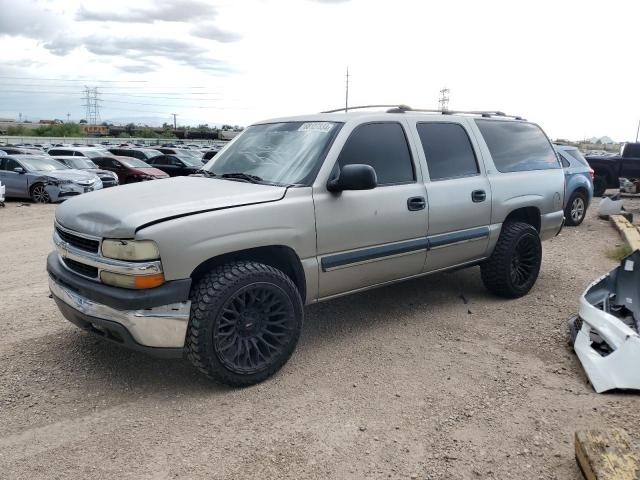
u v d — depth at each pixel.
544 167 6.00
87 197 4.05
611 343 3.78
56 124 84.31
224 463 2.89
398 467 2.86
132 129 88.50
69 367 4.01
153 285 3.33
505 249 5.39
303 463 2.89
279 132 4.68
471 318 5.09
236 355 3.63
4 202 14.70
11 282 6.33
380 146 4.50
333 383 3.78
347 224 4.15
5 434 3.15
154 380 3.82
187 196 3.73
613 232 10.21
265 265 3.76
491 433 3.17
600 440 2.75
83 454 2.97
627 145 16.58
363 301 5.58
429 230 4.74
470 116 5.46
